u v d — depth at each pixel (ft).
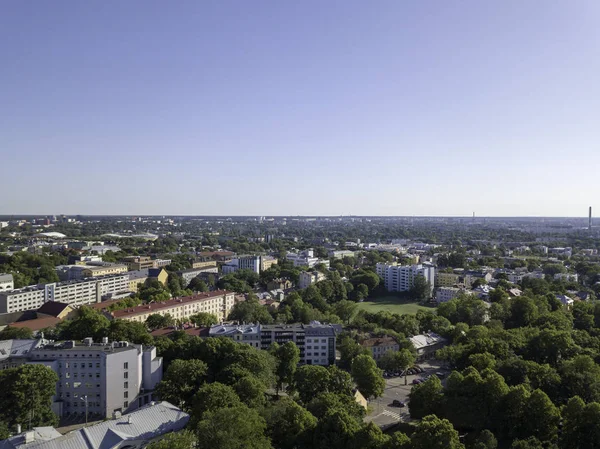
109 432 477.77
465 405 587.27
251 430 457.68
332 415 508.94
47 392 581.53
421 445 459.73
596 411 520.83
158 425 508.12
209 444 439.63
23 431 525.34
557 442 544.62
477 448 493.36
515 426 567.59
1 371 591.37
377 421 648.38
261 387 618.44
